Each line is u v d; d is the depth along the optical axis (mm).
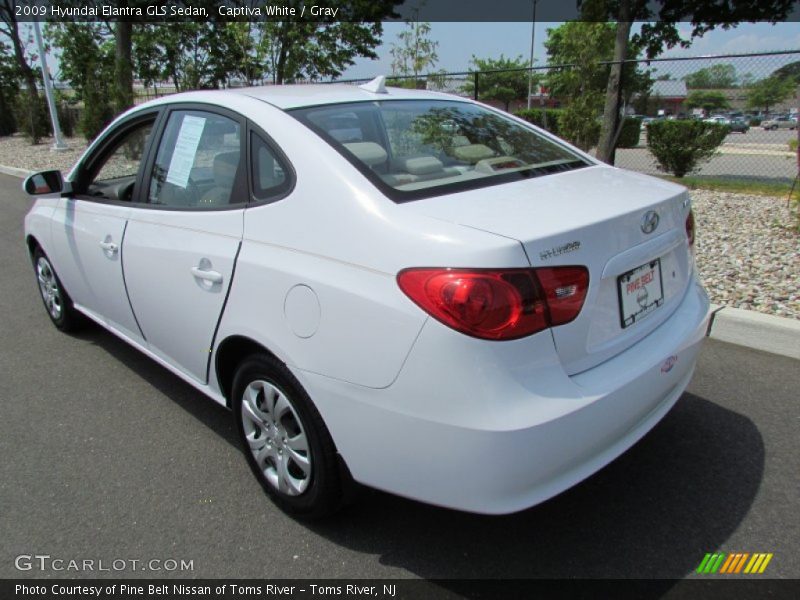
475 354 1814
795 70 9258
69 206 3770
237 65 16859
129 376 3855
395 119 2777
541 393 1881
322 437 2225
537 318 1859
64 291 4293
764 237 6133
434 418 1872
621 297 2160
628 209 2180
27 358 4145
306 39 15031
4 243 7492
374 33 16750
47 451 3051
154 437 3162
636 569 2223
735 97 10398
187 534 2459
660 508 2535
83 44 21875
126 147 3383
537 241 1870
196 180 2789
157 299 2959
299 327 2178
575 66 9844
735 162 12828
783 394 3365
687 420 3152
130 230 3105
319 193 2217
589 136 10055
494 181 2404
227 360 2697
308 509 2408
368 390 1999
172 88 23125
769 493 2605
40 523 2537
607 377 2061
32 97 23109
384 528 2459
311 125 2471
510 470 1852
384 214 2045
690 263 2674
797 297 4348
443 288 1824
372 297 1964
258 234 2381
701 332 2529
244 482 2783
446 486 1937
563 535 2398
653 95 11328
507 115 3314
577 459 2002
